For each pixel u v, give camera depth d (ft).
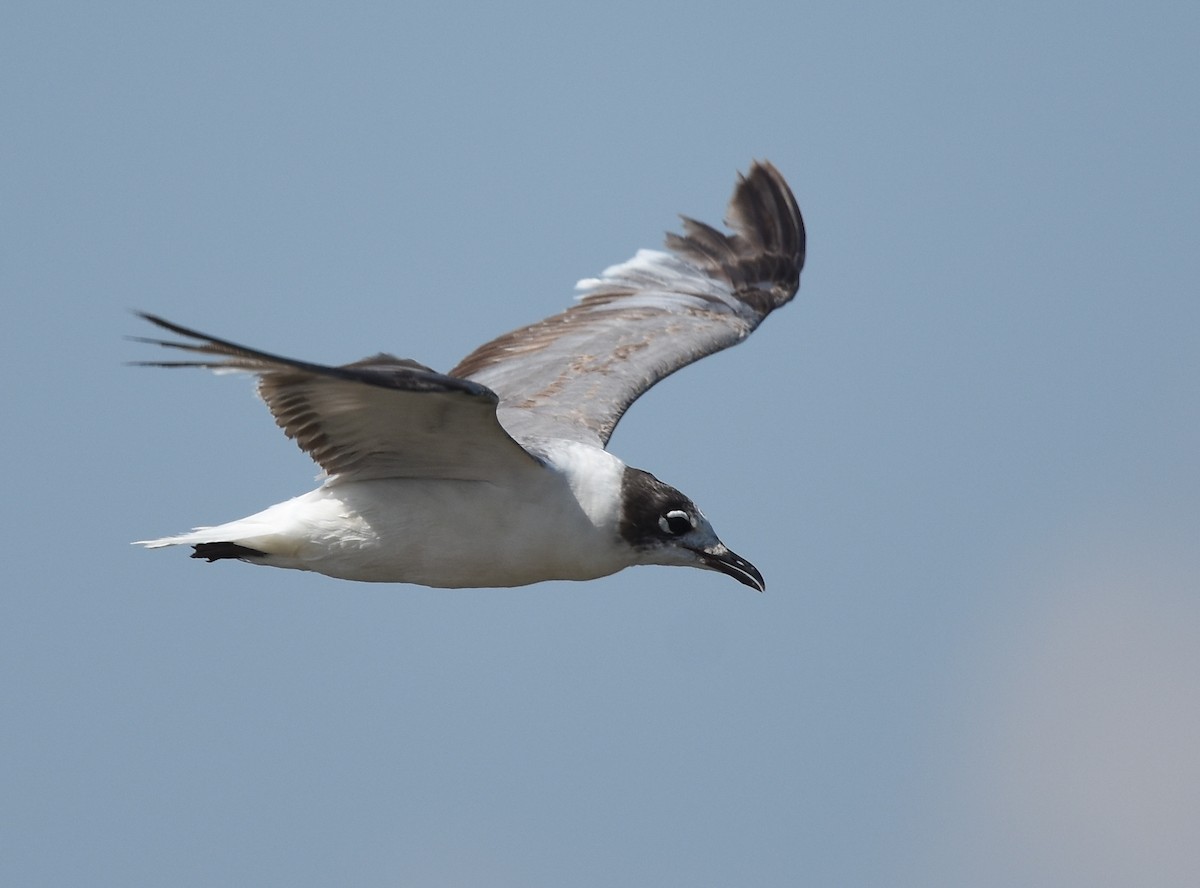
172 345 35.99
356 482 43.09
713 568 45.24
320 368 35.35
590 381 52.21
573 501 43.55
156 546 42.60
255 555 44.01
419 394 38.40
